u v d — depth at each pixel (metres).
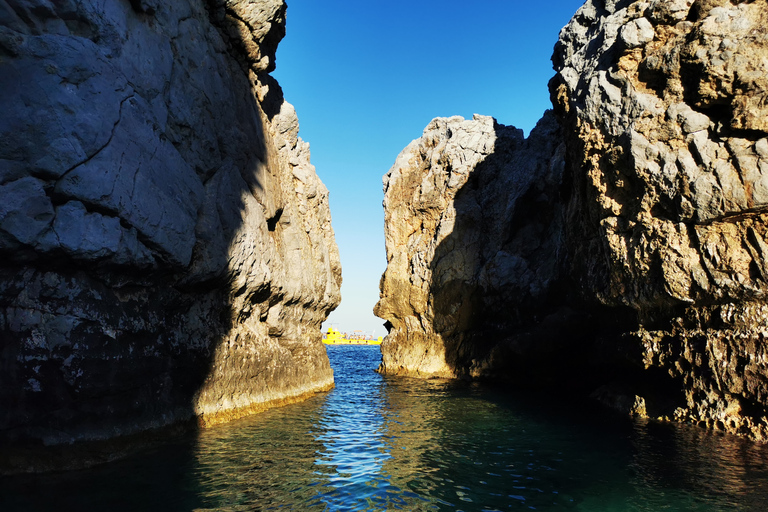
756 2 11.88
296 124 21.80
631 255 14.12
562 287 22.94
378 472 8.87
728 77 11.69
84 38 8.05
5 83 7.14
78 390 7.74
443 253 31.72
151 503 6.55
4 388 7.04
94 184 7.88
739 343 11.15
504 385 25.02
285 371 17.14
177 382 10.66
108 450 8.30
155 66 10.22
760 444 10.47
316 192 22.86
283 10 16.89
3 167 7.02
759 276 11.03
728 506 7.00
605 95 15.03
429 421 14.29
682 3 13.56
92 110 7.97
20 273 7.26
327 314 24.70
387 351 35.50
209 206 11.85
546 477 8.61
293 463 9.09
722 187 11.50
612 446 10.80
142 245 9.14
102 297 8.37
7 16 7.27
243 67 16.02
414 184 36.34
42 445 7.41
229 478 7.89
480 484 8.24
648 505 7.11
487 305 28.62
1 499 6.27
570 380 21.75
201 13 13.02
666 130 13.05
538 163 28.98
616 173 14.60
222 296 12.77
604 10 17.80
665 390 14.00
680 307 12.98
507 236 29.22
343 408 16.41
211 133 12.84
